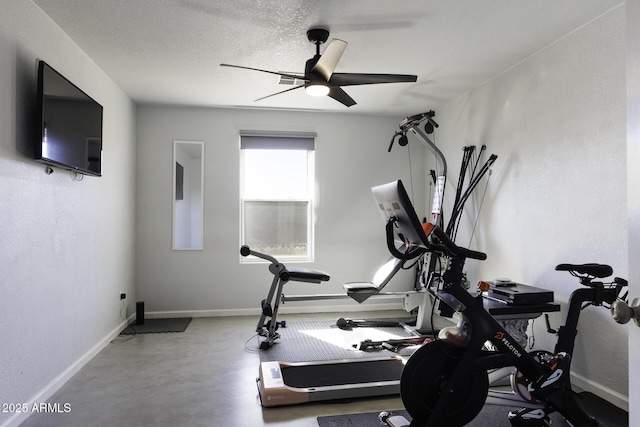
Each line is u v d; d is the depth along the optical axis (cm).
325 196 523
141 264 482
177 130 490
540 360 224
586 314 282
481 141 411
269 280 505
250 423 238
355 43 315
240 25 286
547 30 293
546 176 321
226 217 499
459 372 204
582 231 286
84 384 288
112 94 396
